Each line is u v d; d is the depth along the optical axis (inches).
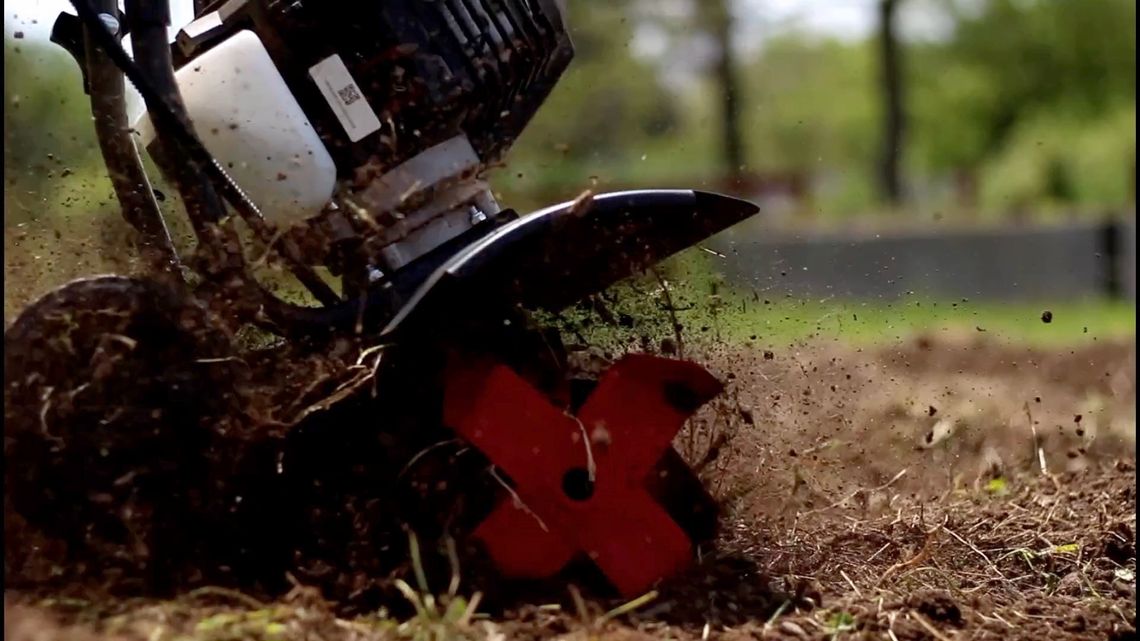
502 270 221.8
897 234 1085.8
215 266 227.1
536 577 224.2
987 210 2007.9
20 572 215.9
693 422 267.6
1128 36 2726.4
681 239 239.8
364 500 229.0
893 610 231.1
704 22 1745.8
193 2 261.1
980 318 892.6
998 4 2780.5
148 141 246.8
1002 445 425.4
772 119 2938.0
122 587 215.2
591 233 225.5
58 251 255.1
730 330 322.0
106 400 216.5
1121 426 475.8
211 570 221.0
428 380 229.9
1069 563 279.4
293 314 226.7
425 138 244.7
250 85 236.4
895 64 2096.5
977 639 226.7
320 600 209.2
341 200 240.2
